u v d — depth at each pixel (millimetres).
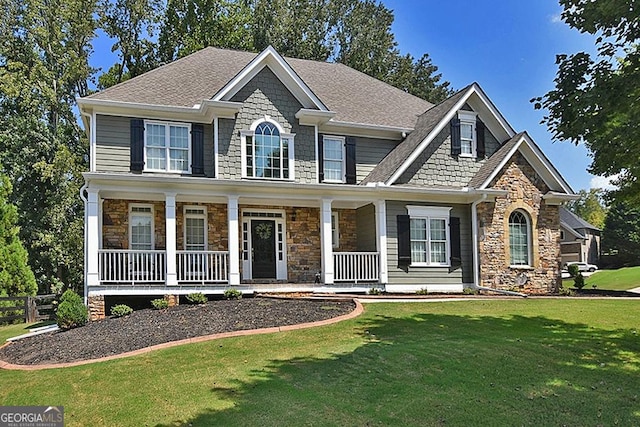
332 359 8727
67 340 11625
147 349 10008
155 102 17781
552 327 11297
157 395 7488
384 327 11164
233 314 12766
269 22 35875
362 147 20766
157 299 15469
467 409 6504
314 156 19047
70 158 27828
